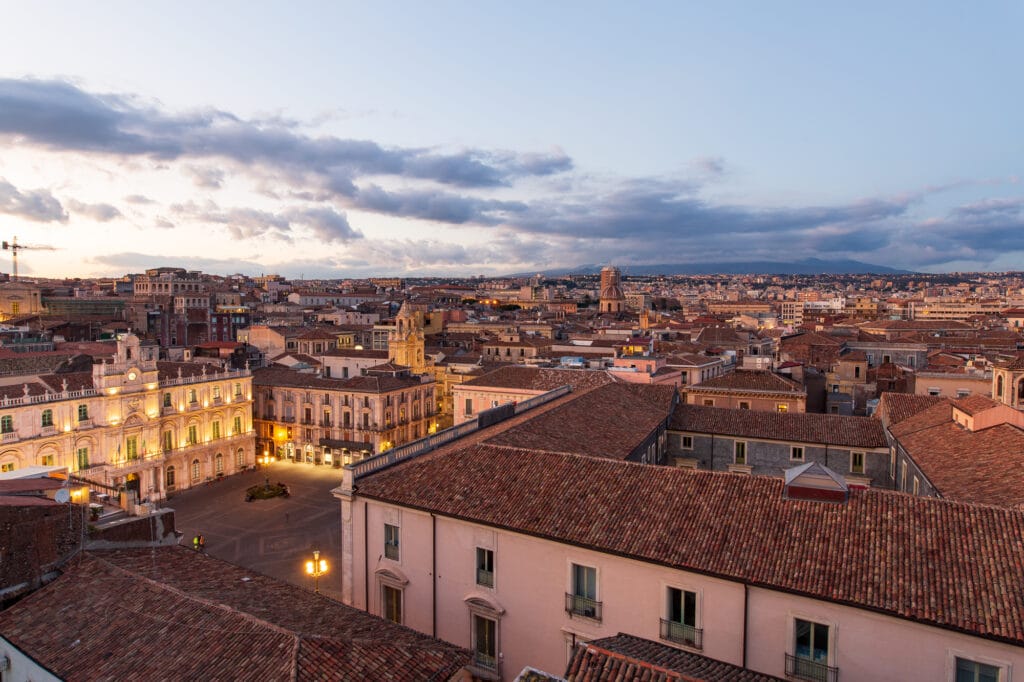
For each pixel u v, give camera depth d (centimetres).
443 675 2538
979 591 2545
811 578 2766
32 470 3897
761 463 6334
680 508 3291
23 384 7444
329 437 10275
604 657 2262
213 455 9362
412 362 12238
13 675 2722
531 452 4003
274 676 2281
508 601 3522
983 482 3784
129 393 8081
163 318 16575
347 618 2938
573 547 3297
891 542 2838
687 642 3033
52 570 3123
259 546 6750
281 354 13062
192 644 2522
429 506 3712
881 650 2641
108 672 2459
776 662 2852
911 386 8562
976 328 16850
